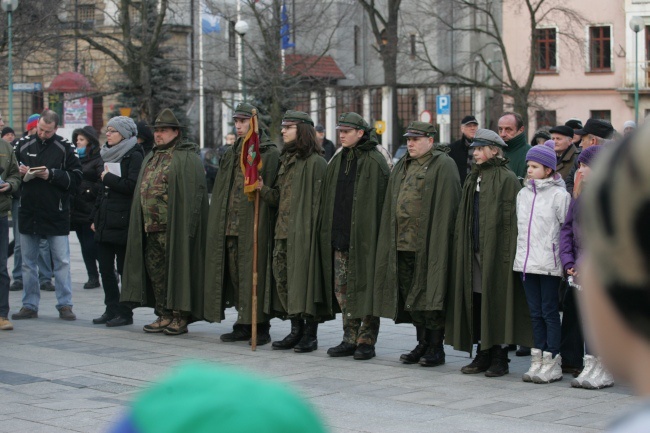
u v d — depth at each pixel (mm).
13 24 37156
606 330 1210
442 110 39656
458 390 10195
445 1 49000
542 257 10438
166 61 43656
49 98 54250
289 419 1126
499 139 11016
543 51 59500
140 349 12562
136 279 13828
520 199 10695
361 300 11992
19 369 11102
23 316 15203
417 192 11445
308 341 12633
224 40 49844
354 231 11953
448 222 11258
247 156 12484
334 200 12180
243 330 13430
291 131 12594
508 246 10875
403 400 9625
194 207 13695
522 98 46844
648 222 1161
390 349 12898
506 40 60062
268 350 12719
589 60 58844
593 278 1220
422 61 53188
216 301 13406
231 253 13320
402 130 62312
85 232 18781
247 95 45812
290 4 46594
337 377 10820
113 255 14609
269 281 12922
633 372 1195
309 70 46156
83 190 18359
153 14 44625
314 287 12211
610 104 58656
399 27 67625
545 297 10609
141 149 14406
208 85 52188
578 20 48750
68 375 10781
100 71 55969
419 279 11367
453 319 11250
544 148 10609
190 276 13625
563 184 10711
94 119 58531
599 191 1208
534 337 10695
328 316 12391
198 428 1103
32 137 15078
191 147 13922
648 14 57219
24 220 14969
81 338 13391
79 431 8180
